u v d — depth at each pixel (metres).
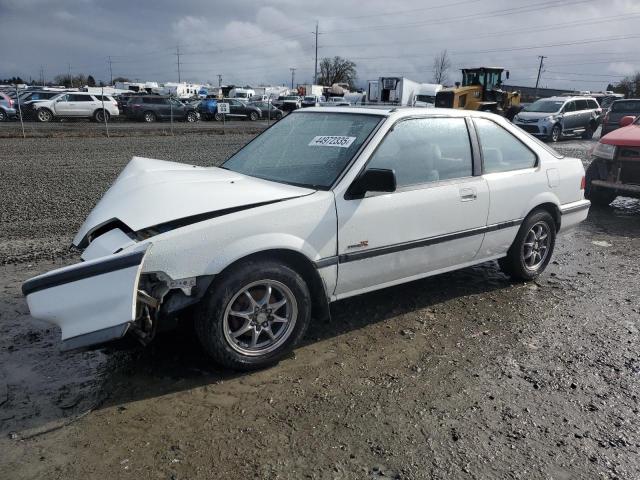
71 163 12.52
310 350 3.65
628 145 7.80
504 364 3.53
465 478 2.48
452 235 4.15
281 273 3.26
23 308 4.19
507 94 28.41
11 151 14.79
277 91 76.25
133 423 2.81
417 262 3.99
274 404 3.01
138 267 2.76
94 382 3.19
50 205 7.91
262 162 4.15
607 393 3.23
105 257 2.76
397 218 3.76
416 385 3.25
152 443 2.65
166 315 3.00
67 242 5.96
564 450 2.70
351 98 43.16
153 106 30.56
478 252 4.46
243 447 2.64
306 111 4.57
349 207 3.52
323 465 2.53
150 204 3.23
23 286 2.74
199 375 3.29
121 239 3.11
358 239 3.58
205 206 3.17
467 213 4.21
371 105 4.62
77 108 28.42
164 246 2.91
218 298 3.07
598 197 8.50
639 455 2.68
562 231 5.28
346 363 3.49
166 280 2.94
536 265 5.09
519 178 4.63
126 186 3.71
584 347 3.80
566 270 5.52
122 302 2.74
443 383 3.28
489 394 3.17
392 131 3.85
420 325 4.09
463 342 3.83
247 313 3.23
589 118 22.69
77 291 2.73
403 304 4.48
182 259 2.94
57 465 2.48
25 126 24.55
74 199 8.38
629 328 4.14
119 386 3.16
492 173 4.48
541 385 3.29
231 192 3.38
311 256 3.37
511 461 2.61
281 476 2.46
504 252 4.77
